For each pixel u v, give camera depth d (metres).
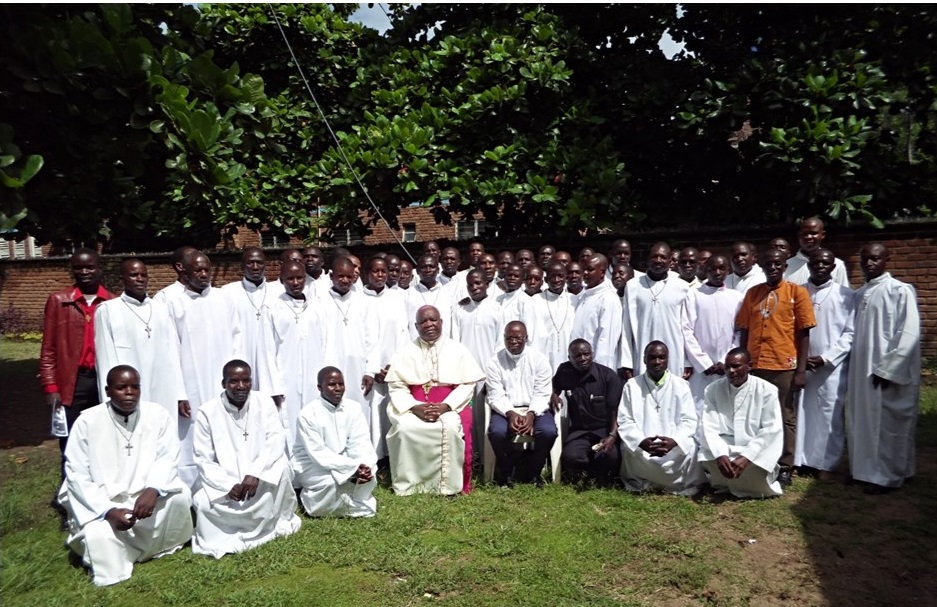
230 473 4.88
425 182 9.59
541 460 5.87
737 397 5.54
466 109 9.25
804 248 6.18
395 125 9.45
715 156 9.61
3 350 13.94
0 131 6.02
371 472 5.26
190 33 8.72
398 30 10.98
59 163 7.14
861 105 7.90
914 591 4.02
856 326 5.79
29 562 4.53
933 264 8.38
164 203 10.68
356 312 6.63
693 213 10.22
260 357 6.04
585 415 6.02
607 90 9.70
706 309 6.30
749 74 8.40
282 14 11.03
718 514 5.17
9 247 21.44
